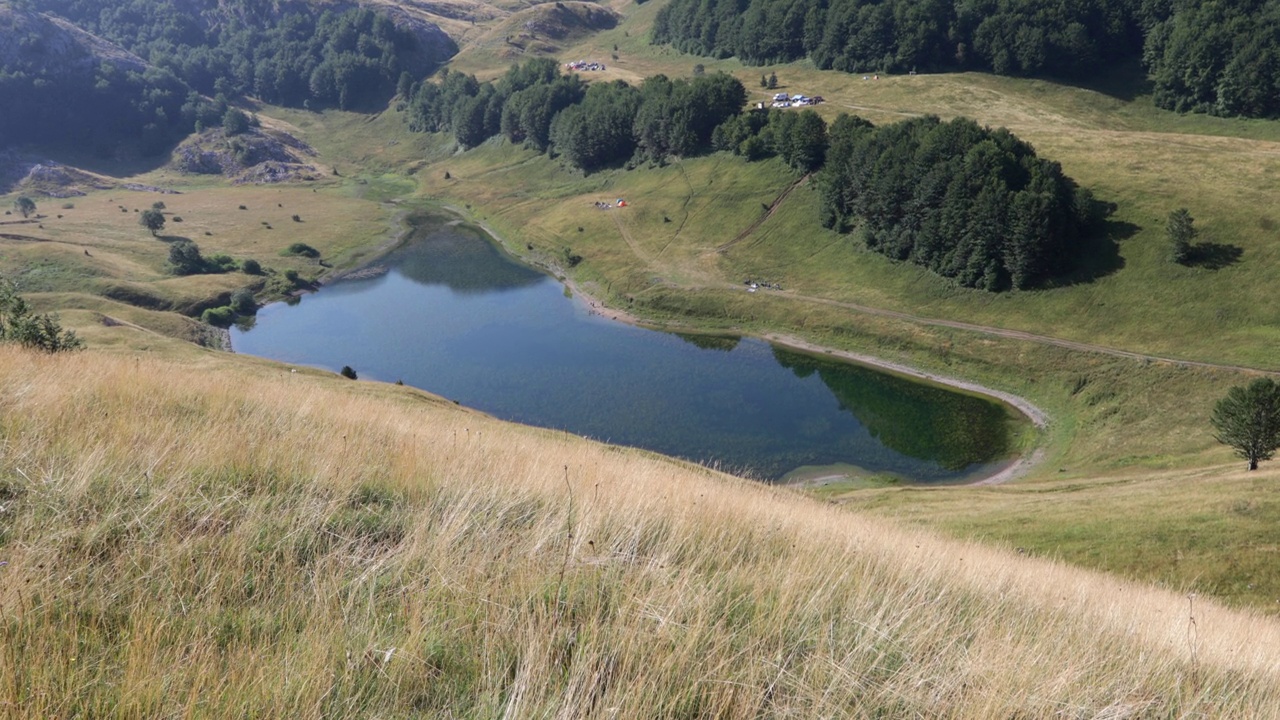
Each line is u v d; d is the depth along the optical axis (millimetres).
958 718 5426
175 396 12344
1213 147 106750
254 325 108250
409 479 9305
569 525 7848
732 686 5406
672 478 14477
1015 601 9414
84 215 164500
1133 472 59562
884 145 106125
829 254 110500
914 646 6566
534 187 171125
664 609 6332
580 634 5828
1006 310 88188
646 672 5414
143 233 148625
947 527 40250
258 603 5867
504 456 12508
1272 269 78062
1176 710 6488
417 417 19203
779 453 69562
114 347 62031
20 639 4832
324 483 8477
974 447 69312
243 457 8758
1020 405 76000
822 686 5617
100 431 9008
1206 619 12883
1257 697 7219
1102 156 106750
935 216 95688
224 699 4520
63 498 6883
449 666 5398
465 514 7871
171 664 4746
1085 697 6176
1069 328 82438
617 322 105562
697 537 8922
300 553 6855
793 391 82438
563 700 4961
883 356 88750
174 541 6336
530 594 6316
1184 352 73500
